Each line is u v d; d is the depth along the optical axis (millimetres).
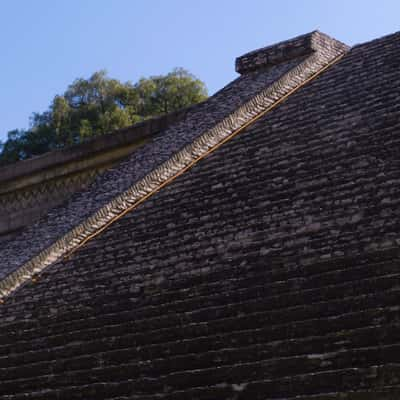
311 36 17422
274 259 10883
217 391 9188
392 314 8898
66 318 12055
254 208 12289
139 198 14672
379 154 12117
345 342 8891
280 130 14500
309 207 11617
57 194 19516
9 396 11023
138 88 36469
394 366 8195
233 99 16984
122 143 18297
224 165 14234
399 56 15195
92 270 13008
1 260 14867
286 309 9789
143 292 11695
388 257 9820
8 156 35688
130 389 9938
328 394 8375
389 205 10773
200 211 13039
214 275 11211
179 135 16594
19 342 12070
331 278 9945
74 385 10609
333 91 15102
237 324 10031
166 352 10234
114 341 10953
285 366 8992
